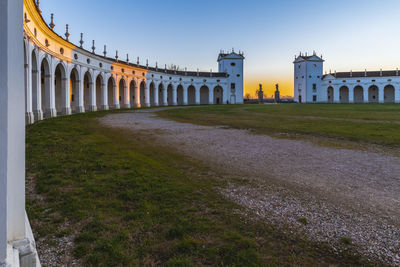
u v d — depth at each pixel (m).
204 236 5.07
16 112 3.34
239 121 27.56
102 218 5.70
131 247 4.68
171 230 5.19
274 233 5.27
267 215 6.07
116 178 8.30
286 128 21.38
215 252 4.55
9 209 3.31
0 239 2.84
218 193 7.41
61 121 23.98
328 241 5.01
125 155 11.70
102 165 9.73
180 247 4.67
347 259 4.46
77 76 38.16
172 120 28.73
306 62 100.69
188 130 20.55
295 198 7.11
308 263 4.33
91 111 41.56
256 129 21.31
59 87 41.72
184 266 4.15
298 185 8.16
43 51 27.02
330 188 7.88
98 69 44.88
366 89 95.25
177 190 7.48
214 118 31.12
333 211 6.31
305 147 14.07
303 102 102.50
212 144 14.84
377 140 15.63
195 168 10.02
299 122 25.77
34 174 8.69
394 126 21.48
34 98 25.19
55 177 8.25
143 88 72.81
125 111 43.12
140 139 16.36
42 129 18.22
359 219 5.90
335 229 5.45
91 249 4.61
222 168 10.05
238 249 4.66
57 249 4.62
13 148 3.35
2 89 2.96
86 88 51.53
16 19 3.34
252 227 5.49
